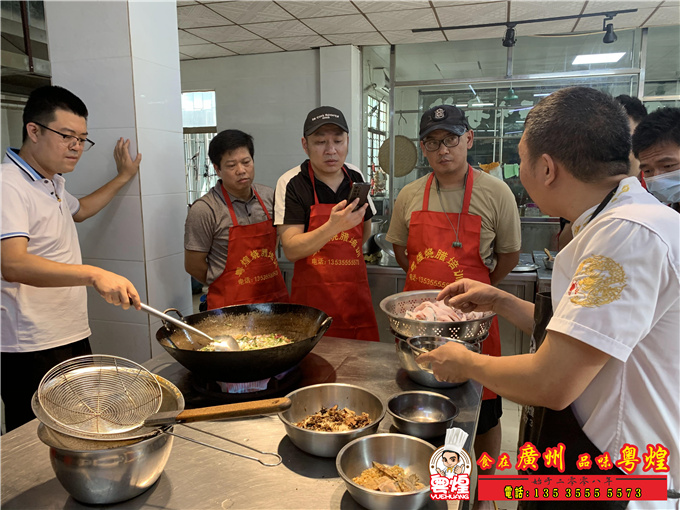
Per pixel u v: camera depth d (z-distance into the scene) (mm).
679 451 858
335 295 2156
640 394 866
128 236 2350
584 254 842
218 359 1214
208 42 5188
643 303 778
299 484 947
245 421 1196
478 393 1312
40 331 1802
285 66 5633
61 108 1722
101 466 838
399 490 879
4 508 875
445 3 3941
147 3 2307
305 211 2102
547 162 907
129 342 2455
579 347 800
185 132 6172
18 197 1660
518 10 4145
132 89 2232
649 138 1873
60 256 1843
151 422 886
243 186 2291
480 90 5441
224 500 900
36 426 1176
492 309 1385
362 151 5844
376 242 3570
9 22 2307
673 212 829
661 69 4941
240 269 2293
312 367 1510
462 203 2086
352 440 994
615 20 4500
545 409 995
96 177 2373
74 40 2299
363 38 5070
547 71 5227
